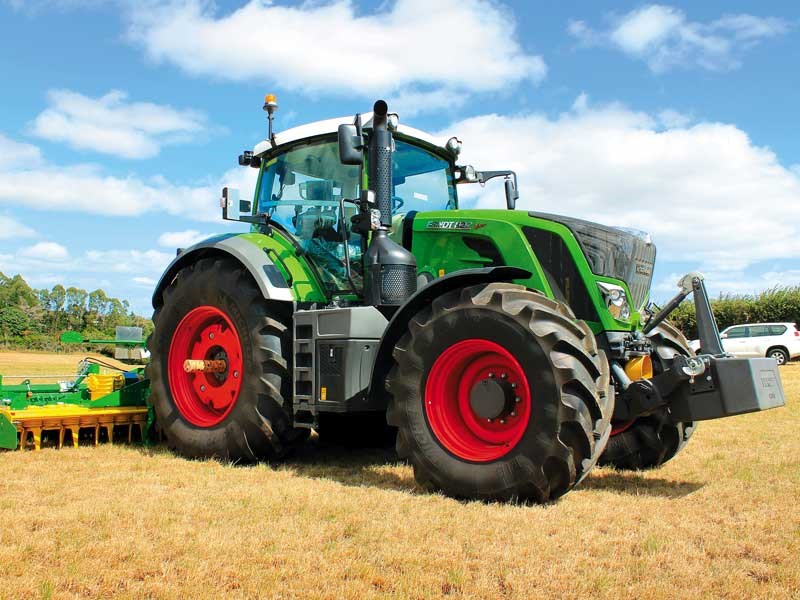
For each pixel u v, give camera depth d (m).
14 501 3.75
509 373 4.04
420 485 4.19
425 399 4.18
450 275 4.13
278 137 5.73
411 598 2.50
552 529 3.33
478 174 6.09
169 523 3.37
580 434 3.64
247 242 5.39
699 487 4.33
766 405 3.82
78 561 2.82
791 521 3.49
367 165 5.07
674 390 4.11
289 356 5.11
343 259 5.20
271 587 2.58
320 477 4.63
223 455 5.18
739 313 29.52
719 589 2.59
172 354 5.72
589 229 4.49
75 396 6.13
